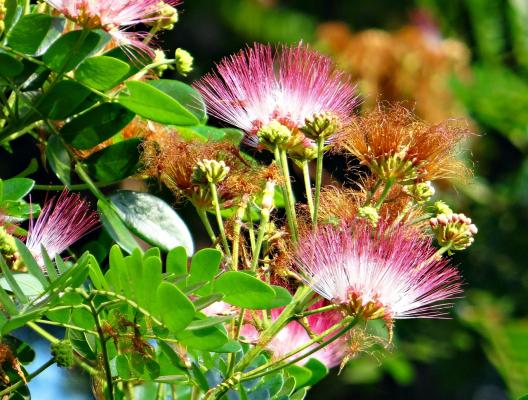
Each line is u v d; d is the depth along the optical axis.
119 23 0.95
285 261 0.95
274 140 0.96
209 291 0.92
